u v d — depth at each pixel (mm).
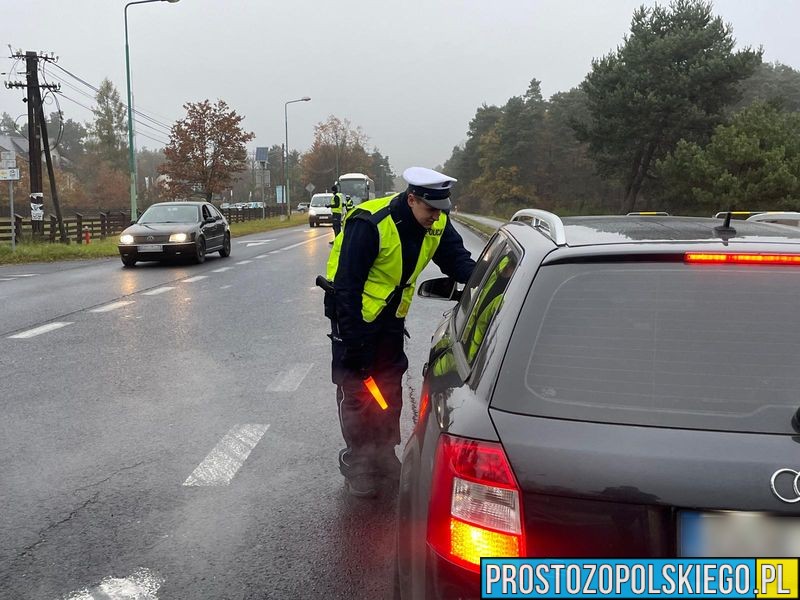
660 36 46750
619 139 47062
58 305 11609
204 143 48438
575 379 1991
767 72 82625
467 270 4117
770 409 1881
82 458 4855
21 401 6184
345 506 4105
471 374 2203
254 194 137250
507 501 1865
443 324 3783
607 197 82500
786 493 1748
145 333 9211
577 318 2094
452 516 1944
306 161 113438
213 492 4305
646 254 2166
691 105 44688
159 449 5023
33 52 26469
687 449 1814
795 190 39844
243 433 5348
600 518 1804
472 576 1889
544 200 86688
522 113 87438
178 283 14516
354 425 4141
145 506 4113
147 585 3289
